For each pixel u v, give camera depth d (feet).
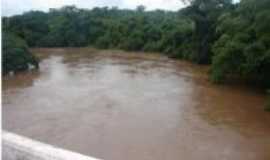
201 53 112.16
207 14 112.16
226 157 37.99
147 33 166.71
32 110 56.13
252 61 67.46
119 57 135.03
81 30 198.70
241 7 75.61
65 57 135.33
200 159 37.42
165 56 138.10
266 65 71.67
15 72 94.73
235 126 48.39
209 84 78.18
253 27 70.23
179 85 77.05
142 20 178.81
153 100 63.26
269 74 73.87
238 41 72.23
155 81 81.82
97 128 47.21
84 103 60.80
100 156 37.86
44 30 194.08
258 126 48.42
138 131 46.03
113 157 37.68
